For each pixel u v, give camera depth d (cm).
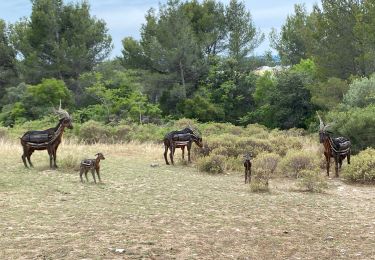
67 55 5031
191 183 1477
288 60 5650
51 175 1491
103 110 4250
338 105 2956
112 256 716
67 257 707
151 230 884
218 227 929
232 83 4944
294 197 1296
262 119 4544
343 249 801
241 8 5428
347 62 3575
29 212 1005
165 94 4947
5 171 1540
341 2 3516
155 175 1609
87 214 1002
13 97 4656
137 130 2978
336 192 1411
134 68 5219
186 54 4884
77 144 2508
